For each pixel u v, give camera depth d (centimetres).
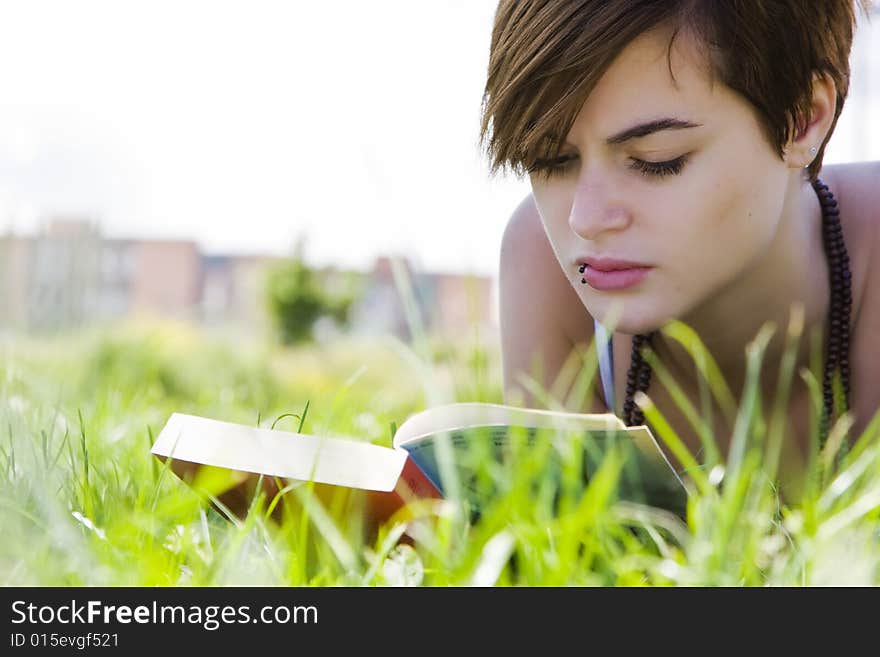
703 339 347
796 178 327
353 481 231
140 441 340
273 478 236
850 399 361
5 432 321
